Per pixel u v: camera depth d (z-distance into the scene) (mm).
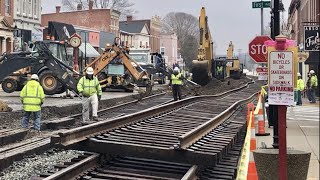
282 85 6305
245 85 49719
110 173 8867
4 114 16859
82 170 8617
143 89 32531
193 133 9977
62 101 23641
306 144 12352
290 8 74375
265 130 15812
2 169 9953
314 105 28328
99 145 9484
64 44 29078
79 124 17359
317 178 8211
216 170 9414
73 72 23375
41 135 14383
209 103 23078
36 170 9867
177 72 26281
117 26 81812
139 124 12914
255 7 17672
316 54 32688
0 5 44719
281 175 6336
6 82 27328
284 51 6309
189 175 7934
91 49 56750
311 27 30562
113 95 30438
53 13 79375
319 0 39812
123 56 28875
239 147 12031
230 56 71125
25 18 49594
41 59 23625
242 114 19562
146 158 9312
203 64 41969
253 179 7145
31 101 14766
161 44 124688
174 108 18422
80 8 86938
